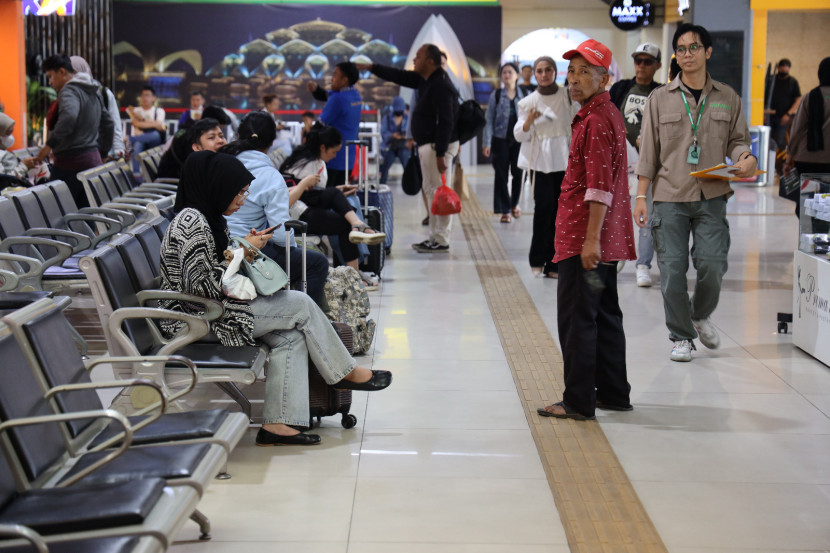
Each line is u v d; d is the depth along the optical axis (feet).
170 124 51.85
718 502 11.84
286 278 13.83
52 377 9.46
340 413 15.20
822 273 17.92
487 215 40.98
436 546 10.54
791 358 18.49
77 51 61.77
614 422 14.82
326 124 28.68
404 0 71.87
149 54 71.41
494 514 11.41
